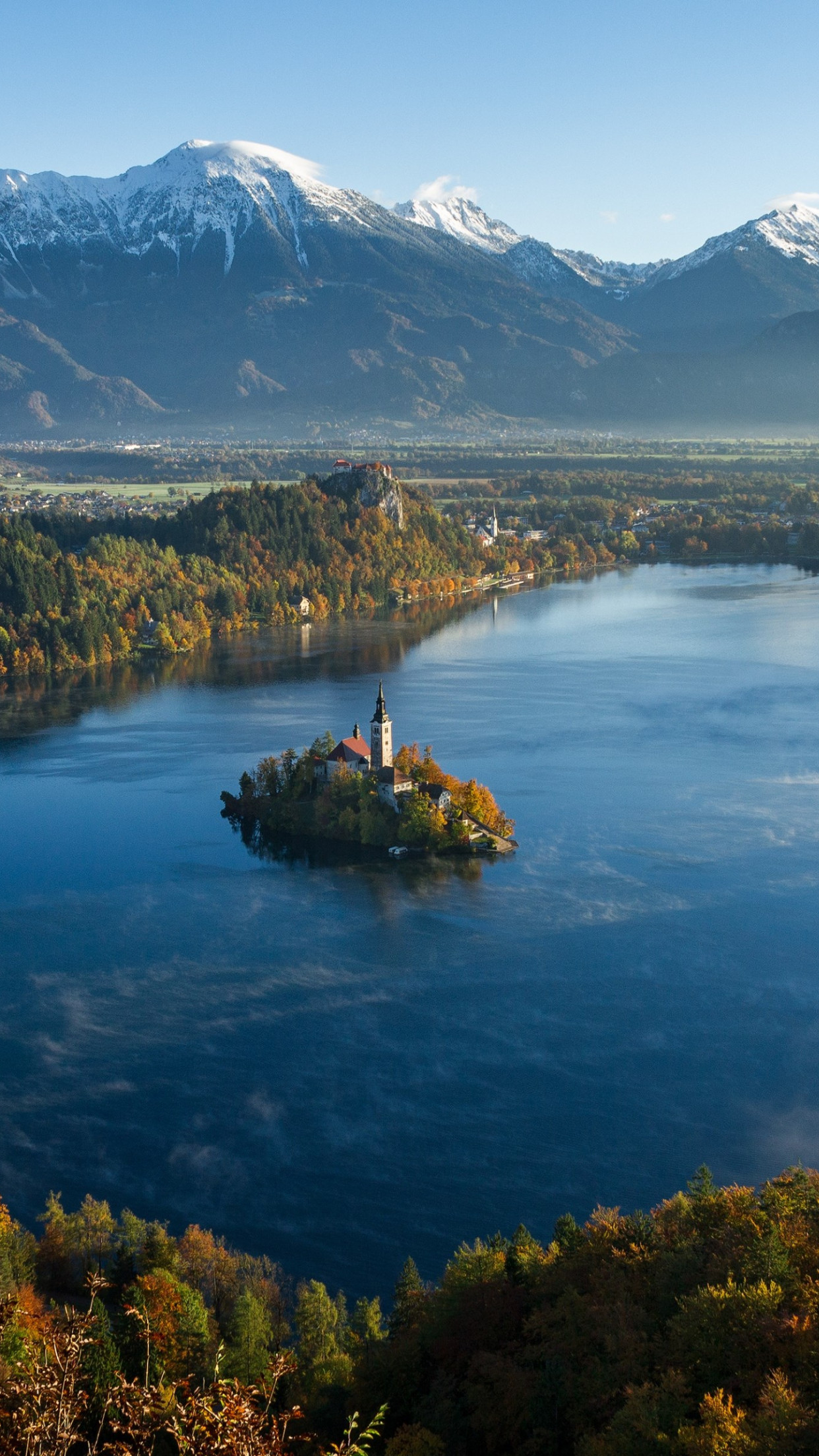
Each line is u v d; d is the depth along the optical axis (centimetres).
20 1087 14312
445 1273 10594
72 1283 10469
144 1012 15988
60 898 19650
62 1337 4759
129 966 17275
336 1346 9594
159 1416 4725
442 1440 8181
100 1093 14175
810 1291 8406
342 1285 11219
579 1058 14788
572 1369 8456
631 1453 7406
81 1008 16112
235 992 16488
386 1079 14412
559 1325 8881
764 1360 7988
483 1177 12688
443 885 19888
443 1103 13938
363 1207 12250
